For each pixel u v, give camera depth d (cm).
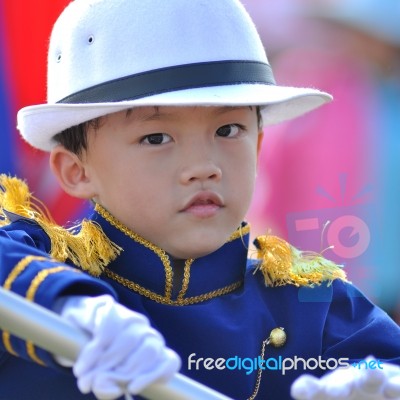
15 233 750
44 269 675
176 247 766
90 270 772
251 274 831
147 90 754
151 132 752
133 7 769
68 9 812
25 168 1305
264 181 1362
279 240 845
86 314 629
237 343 786
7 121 1318
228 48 775
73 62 782
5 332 662
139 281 784
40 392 743
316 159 1353
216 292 806
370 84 1425
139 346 608
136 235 780
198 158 752
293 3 1510
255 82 786
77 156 795
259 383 800
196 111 751
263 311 813
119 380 600
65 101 786
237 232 817
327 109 1373
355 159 1355
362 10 1473
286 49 1508
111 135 765
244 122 776
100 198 788
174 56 759
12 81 1324
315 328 816
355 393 675
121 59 762
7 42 1323
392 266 1272
